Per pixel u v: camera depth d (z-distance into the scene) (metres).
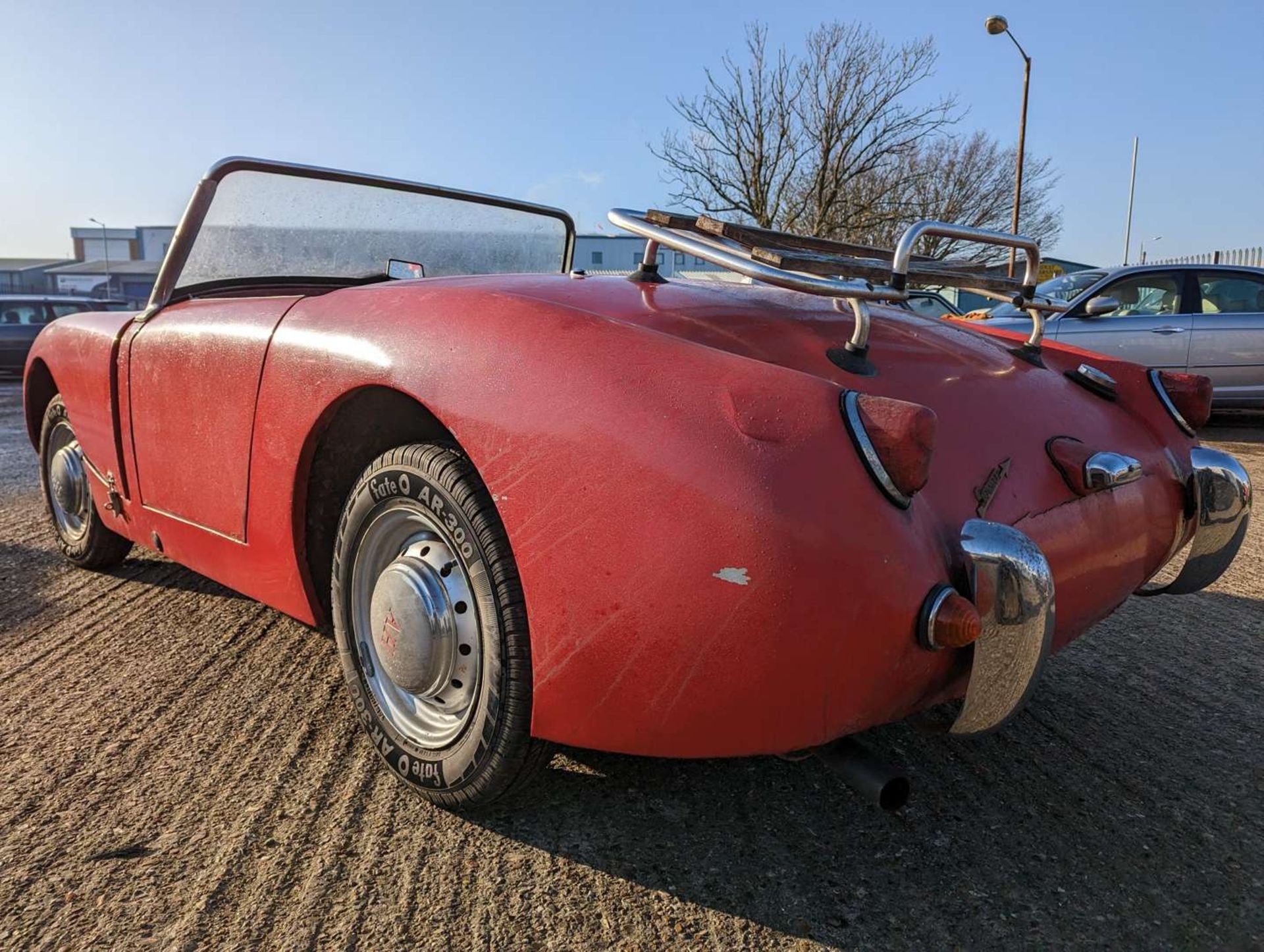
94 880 1.54
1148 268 7.60
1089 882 1.60
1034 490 1.59
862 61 23.14
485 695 1.52
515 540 1.41
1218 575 2.04
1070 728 2.18
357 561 1.79
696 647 1.28
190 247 2.46
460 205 3.04
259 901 1.50
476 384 1.48
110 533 3.06
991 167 27.14
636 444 1.32
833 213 24.50
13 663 2.46
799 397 1.31
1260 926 1.48
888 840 1.71
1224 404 7.38
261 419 1.91
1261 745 2.10
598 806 1.80
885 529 1.27
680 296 1.85
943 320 2.42
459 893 1.53
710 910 1.50
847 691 1.28
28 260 89.81
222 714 2.16
